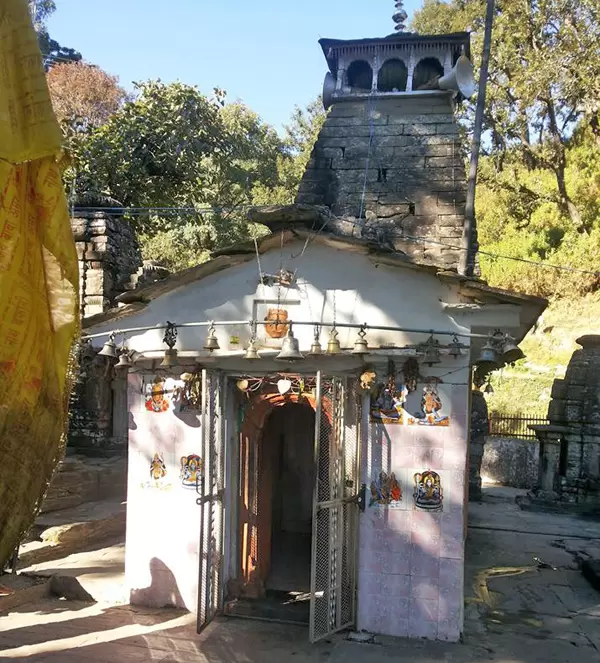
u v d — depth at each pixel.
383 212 10.20
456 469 6.78
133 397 7.86
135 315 7.74
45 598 8.02
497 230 28.30
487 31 10.09
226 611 7.40
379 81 11.23
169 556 7.63
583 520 13.37
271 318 7.26
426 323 6.89
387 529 6.92
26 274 3.74
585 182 25.64
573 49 21.75
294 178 32.06
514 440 18.22
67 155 3.89
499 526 12.62
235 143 21.42
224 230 24.20
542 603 8.16
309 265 7.20
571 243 24.94
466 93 10.51
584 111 24.66
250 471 7.82
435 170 10.27
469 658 6.36
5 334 3.62
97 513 11.14
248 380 7.52
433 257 9.75
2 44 3.48
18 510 3.74
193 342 7.49
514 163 28.45
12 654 6.37
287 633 6.90
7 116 3.44
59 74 25.06
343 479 6.91
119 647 6.55
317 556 6.81
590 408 14.38
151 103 16.81
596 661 6.38
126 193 16.58
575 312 23.61
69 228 3.82
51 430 3.84
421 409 6.89
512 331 7.53
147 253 26.36
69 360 3.90
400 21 11.16
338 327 7.08
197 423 7.59
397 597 6.86
